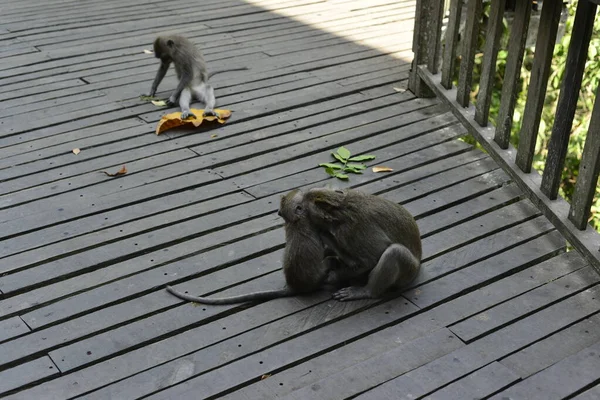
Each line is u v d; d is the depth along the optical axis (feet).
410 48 18.08
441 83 15.56
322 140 14.78
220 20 20.22
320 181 13.83
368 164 14.24
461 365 11.13
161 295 11.93
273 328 11.53
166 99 15.99
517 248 12.66
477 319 11.66
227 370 11.07
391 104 15.88
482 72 14.40
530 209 13.30
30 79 16.56
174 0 22.20
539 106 13.24
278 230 12.93
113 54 17.71
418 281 12.15
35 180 13.74
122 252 12.46
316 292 12.00
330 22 20.10
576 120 18.25
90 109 15.57
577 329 11.55
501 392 10.89
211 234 12.81
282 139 14.80
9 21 19.79
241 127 15.12
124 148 14.53
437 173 14.05
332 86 16.42
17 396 10.79
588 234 12.53
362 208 11.66
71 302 11.79
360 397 10.82
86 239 12.65
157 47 15.66
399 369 11.09
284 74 16.88
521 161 13.67
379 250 11.69
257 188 13.66
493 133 14.43
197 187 13.69
